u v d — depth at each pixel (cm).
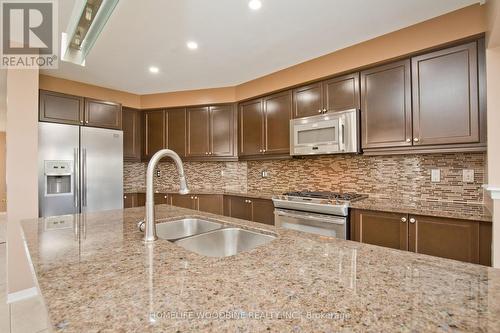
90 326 51
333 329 50
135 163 444
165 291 65
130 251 97
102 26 138
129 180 436
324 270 78
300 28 233
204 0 192
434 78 218
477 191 223
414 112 228
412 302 59
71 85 350
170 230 162
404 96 234
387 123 244
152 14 208
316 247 101
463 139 203
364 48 257
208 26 227
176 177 446
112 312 56
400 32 234
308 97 304
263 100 354
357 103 264
